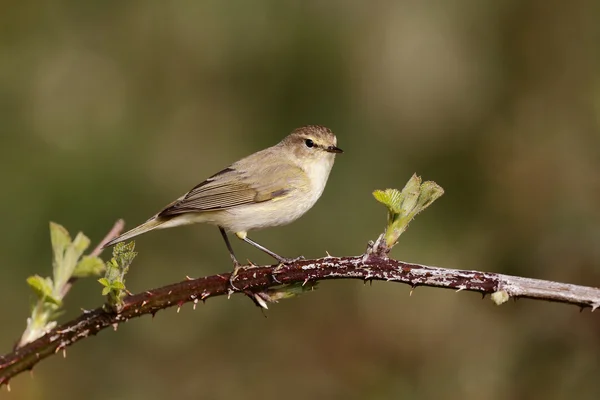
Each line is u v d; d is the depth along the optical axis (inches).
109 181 474.0
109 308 216.1
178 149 500.4
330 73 491.8
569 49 513.3
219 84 505.0
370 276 206.7
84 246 232.1
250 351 495.5
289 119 492.4
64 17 520.7
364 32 499.5
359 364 494.0
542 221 486.6
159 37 518.9
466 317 488.4
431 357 485.4
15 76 498.9
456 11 506.0
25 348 216.5
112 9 522.6
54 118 492.7
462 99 505.0
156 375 480.4
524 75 510.3
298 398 485.1
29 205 459.5
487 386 458.0
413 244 483.2
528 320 461.4
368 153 489.4
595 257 464.4
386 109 498.9
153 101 512.4
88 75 510.3
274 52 495.2
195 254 492.7
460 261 486.6
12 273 453.1
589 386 429.4
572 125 504.7
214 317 495.2
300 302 505.0
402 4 502.9
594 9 505.4
